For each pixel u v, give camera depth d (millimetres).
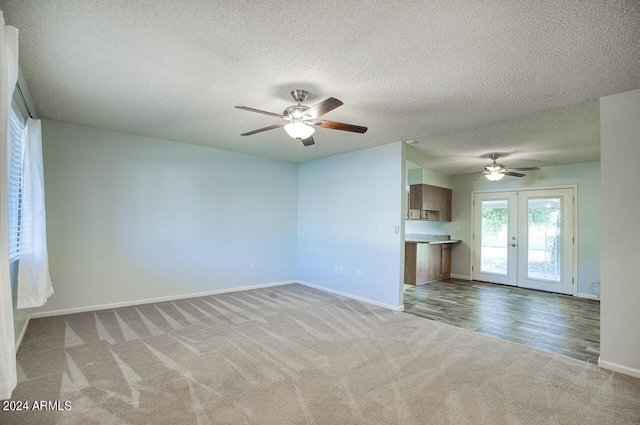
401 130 3930
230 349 2992
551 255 6062
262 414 2010
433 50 2133
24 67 2457
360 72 2459
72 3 1717
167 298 4688
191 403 2111
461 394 2295
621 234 2676
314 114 2637
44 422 1893
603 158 2771
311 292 5402
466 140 4375
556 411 2111
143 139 4500
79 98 3090
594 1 1628
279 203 5992
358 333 3494
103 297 4188
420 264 6469
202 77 2598
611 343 2713
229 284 5328
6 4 1712
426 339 3361
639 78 2451
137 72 2531
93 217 4121
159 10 1776
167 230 4703
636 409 2146
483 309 4652
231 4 1715
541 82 2561
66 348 2941
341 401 2172
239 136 4422
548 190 6152
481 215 7059
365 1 1670
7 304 1593
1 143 1571
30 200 3020
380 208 4734
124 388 2279
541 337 3512
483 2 1657
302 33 1974
